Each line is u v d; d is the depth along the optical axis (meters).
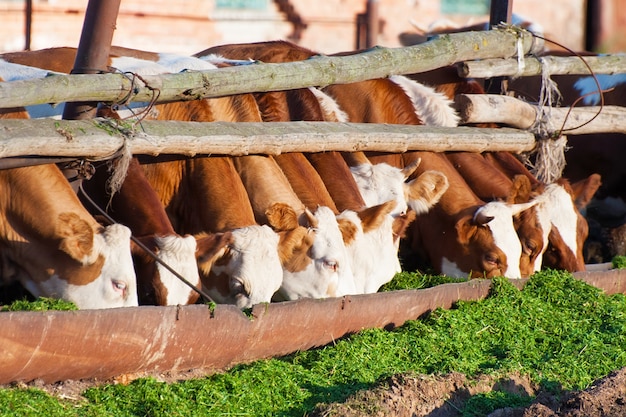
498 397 7.00
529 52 12.20
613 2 24.23
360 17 21.58
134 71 9.42
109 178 8.21
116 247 7.64
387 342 7.75
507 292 9.13
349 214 9.12
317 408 6.33
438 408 6.70
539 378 7.52
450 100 11.58
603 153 14.17
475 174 11.17
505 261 10.29
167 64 9.89
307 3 21.02
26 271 7.79
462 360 7.64
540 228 10.88
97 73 7.93
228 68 9.01
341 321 7.77
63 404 5.96
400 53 10.71
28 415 5.61
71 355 6.21
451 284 8.84
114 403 6.14
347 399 6.49
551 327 8.70
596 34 24.20
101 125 7.87
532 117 11.85
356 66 10.20
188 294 7.87
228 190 8.87
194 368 6.96
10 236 7.75
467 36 11.46
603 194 14.38
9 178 7.71
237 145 8.89
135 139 8.02
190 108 9.37
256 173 9.11
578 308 9.24
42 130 7.41
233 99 9.73
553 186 11.27
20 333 5.93
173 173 9.06
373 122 11.09
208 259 8.08
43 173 7.77
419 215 10.71
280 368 7.04
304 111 10.27
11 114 8.15
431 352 7.73
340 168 9.86
